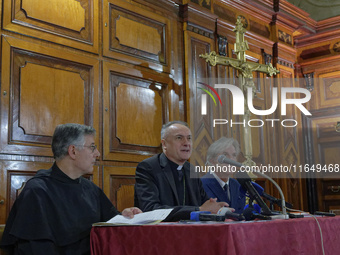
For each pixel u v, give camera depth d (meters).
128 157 4.17
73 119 3.76
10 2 3.44
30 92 3.48
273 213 2.08
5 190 3.21
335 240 2.21
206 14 5.22
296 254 1.88
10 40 3.39
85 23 4.02
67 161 2.39
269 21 6.37
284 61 6.43
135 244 1.95
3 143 3.24
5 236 2.18
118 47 4.29
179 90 4.88
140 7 4.57
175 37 4.92
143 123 4.40
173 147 2.94
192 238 1.74
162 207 2.59
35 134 3.45
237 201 3.10
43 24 3.66
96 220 2.41
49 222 2.21
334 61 6.95
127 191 4.11
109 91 4.11
